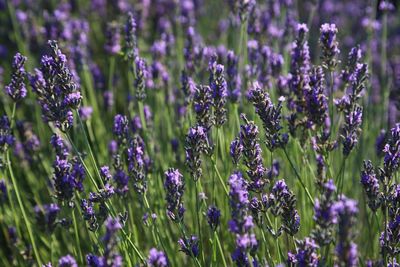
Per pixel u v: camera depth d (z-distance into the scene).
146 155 0.87
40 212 0.84
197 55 0.95
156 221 0.85
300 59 0.84
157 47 1.01
